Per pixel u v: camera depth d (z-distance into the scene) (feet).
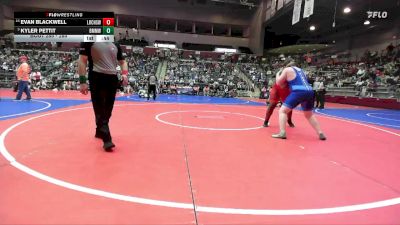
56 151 12.66
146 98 56.34
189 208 7.67
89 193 8.34
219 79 94.84
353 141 18.45
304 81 18.22
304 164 12.44
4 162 10.84
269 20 107.14
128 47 110.32
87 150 13.01
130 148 13.73
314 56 115.55
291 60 19.15
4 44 97.76
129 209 7.46
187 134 17.85
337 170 11.78
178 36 127.34
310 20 103.81
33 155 11.90
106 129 13.20
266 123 22.62
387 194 9.32
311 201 8.50
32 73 71.92
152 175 10.08
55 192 8.31
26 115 23.44
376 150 15.98
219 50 125.39
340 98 75.56
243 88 91.15
